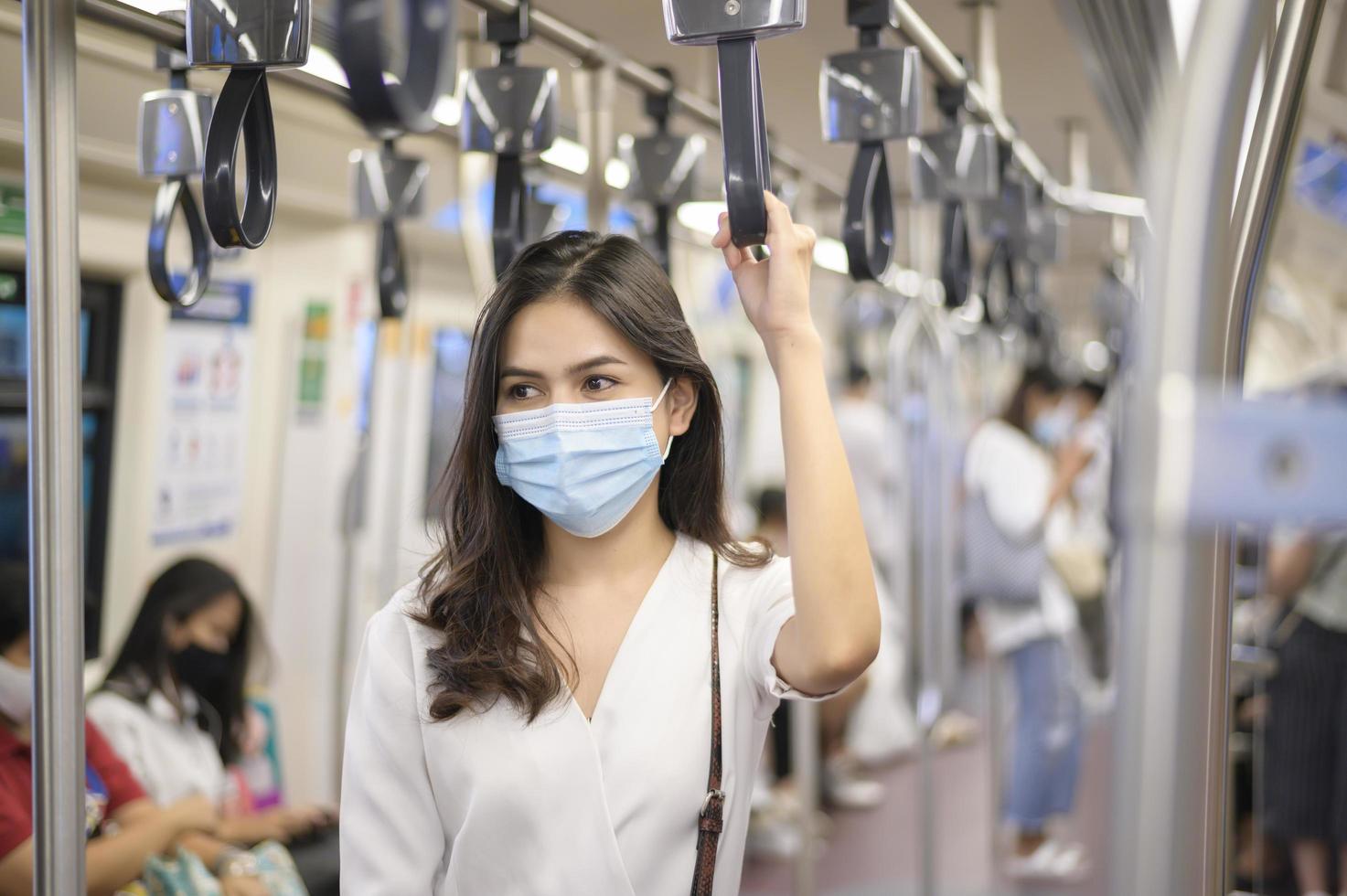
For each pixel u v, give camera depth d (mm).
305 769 3762
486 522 1441
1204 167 476
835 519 1308
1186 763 457
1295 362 5113
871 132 1551
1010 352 7266
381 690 1434
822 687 1344
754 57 1137
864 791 6059
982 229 2934
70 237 1285
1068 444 5953
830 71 1567
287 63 1162
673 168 2100
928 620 4109
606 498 1410
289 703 3740
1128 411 482
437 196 3418
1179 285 475
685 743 1390
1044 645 5047
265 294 3586
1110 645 6000
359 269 3695
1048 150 3924
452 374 4164
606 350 1404
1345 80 2613
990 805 5586
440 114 2283
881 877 5012
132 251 3094
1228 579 812
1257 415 430
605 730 1392
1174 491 442
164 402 3285
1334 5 2344
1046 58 2895
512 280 1435
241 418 3572
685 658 1426
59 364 1281
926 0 2488
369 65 872
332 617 3760
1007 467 5074
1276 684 3764
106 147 2691
